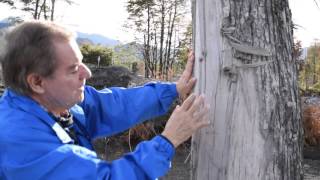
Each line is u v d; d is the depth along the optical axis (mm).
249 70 2164
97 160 1760
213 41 2205
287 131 2219
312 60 18531
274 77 2182
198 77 2266
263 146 2178
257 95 2166
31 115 1771
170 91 2410
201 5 2238
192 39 2381
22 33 1812
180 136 1914
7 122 1746
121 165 1775
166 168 1838
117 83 11102
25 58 1791
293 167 2260
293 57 2275
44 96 1852
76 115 2061
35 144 1709
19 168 1685
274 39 2191
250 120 2172
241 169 2184
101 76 11211
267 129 2174
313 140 10797
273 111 2180
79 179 1693
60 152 1711
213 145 2213
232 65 2166
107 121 2330
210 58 2213
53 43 1802
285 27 2240
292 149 2248
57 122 1888
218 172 2209
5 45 1834
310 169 8898
